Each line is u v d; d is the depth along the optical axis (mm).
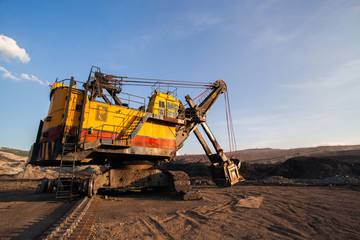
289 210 8500
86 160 11617
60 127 11086
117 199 11750
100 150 11422
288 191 14430
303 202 10125
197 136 18562
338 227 6117
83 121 11289
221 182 18844
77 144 10562
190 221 6852
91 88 12797
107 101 13500
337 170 28031
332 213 7840
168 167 54500
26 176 36781
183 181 13812
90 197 11703
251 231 5785
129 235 5410
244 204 9852
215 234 5535
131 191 15648
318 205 9305
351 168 28156
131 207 9328
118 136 12227
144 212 8227
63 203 10188
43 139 11836
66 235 5172
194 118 17391
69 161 10914
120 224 6414
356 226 6195
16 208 9008
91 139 11328
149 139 13422
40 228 5910
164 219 7109
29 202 10695
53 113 11680
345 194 12570
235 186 19656
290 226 6258
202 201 11094
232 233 5617
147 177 14023
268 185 20359
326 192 13547
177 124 15281
